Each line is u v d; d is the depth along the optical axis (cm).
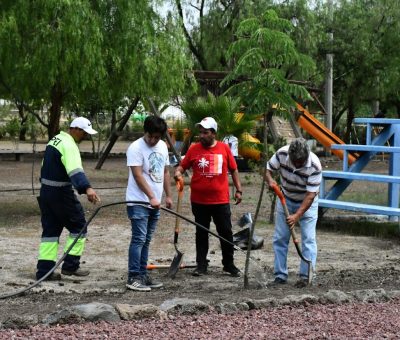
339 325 622
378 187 2188
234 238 1102
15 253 1032
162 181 803
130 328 593
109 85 1552
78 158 834
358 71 3759
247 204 1727
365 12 3725
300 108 2716
